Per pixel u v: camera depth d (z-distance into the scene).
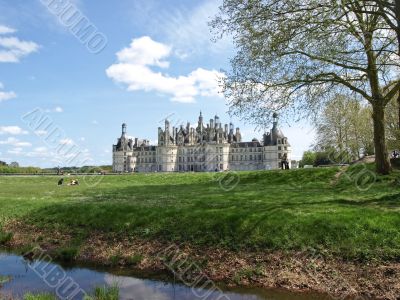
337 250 13.34
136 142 193.00
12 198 27.41
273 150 164.62
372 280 11.87
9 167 99.19
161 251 15.50
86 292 12.09
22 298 11.42
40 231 20.00
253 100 24.38
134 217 18.61
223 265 13.88
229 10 22.97
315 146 58.91
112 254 15.99
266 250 14.12
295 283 12.30
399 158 35.81
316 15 20.23
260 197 22.50
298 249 13.82
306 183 32.78
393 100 45.25
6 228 21.17
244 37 23.05
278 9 21.34
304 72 23.39
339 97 27.06
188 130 181.75
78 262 15.71
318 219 14.91
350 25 21.11
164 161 177.25
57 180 57.34
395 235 13.39
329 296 11.45
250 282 12.70
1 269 14.80
